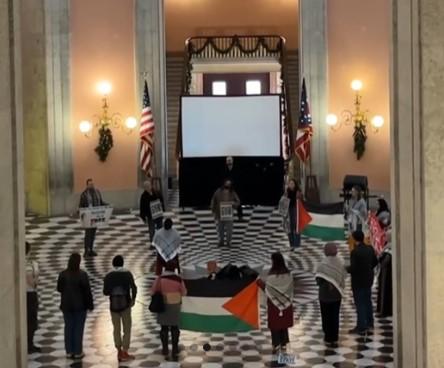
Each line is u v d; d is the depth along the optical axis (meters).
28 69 16.03
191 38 21.61
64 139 16.00
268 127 16.81
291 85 21.45
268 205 16.84
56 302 9.88
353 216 11.76
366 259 8.27
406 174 4.56
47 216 15.75
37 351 7.89
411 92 4.36
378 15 15.91
